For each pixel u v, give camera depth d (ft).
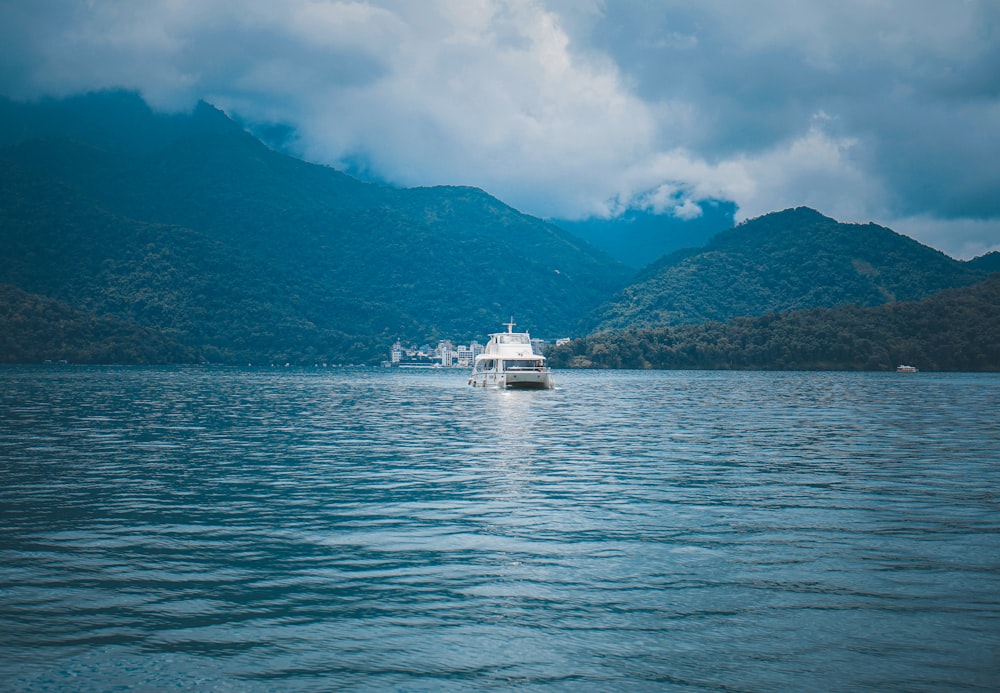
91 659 50.21
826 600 61.67
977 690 46.01
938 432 195.31
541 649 52.29
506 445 168.35
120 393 368.48
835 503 100.83
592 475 124.98
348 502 101.40
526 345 468.75
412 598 62.34
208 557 74.08
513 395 400.06
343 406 301.22
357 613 58.95
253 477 121.19
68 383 481.87
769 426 214.28
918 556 74.49
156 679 47.44
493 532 84.64
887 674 48.26
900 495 106.52
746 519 91.04
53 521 88.79
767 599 61.98
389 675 48.39
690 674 48.44
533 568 70.69
